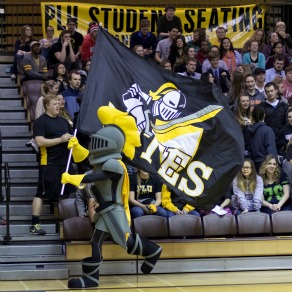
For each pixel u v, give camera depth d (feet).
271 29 61.62
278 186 39.55
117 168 32.83
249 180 39.14
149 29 58.18
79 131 36.70
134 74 36.81
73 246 35.81
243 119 42.47
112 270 36.19
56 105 38.52
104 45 36.88
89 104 35.83
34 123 38.34
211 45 56.59
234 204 39.37
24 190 41.83
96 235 33.12
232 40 59.93
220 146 36.42
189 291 30.81
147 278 34.83
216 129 36.42
